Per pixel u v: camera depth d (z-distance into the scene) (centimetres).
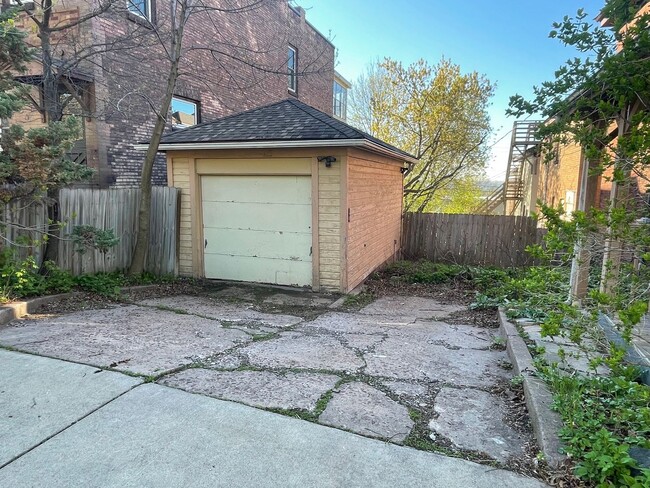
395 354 427
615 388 279
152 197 784
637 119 280
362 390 330
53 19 756
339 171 706
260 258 777
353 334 502
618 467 209
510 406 310
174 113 981
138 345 417
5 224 514
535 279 397
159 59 898
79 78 722
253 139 700
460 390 338
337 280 737
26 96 648
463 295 797
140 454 238
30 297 545
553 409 275
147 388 316
